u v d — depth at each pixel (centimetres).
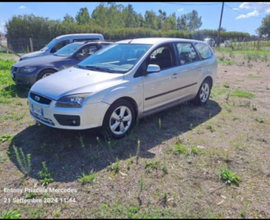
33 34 2541
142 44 458
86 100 341
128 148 365
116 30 3222
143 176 299
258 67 1292
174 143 386
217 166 326
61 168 313
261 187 286
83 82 370
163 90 453
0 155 343
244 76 1002
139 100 410
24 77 667
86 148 362
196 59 545
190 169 317
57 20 2708
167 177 299
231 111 546
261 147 381
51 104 347
